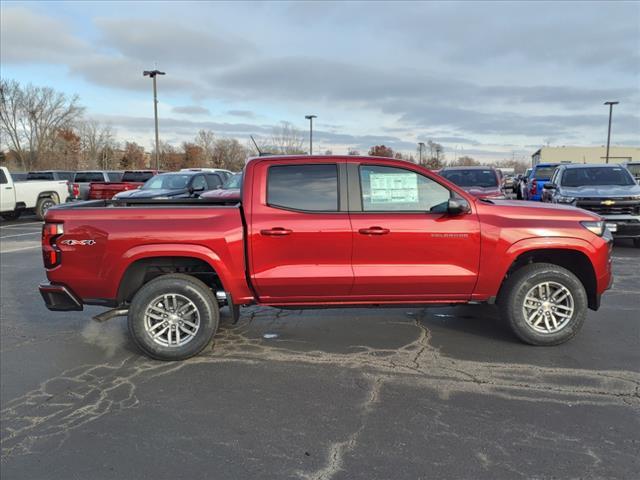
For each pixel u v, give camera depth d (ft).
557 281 15.29
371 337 16.78
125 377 13.87
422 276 14.94
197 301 14.90
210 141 191.93
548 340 15.48
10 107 179.63
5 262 31.76
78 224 14.61
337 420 11.31
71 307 15.05
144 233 14.51
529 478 9.07
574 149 272.31
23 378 13.89
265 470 9.50
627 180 36.50
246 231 14.74
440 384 13.06
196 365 14.65
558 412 11.46
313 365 14.48
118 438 10.71
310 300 15.33
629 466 9.39
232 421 11.36
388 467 9.50
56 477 9.37
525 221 15.21
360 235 14.75
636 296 21.57
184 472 9.48
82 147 199.82
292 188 15.11
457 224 14.98
